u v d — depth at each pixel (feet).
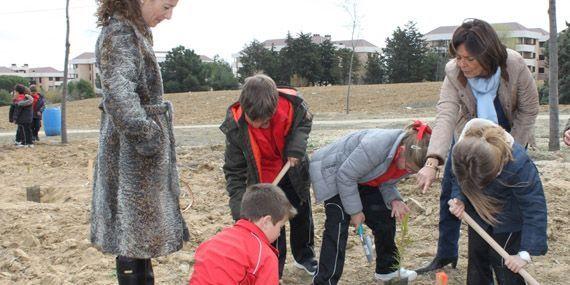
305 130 13.71
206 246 11.13
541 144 40.63
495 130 11.57
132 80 10.84
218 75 187.62
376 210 14.76
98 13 11.11
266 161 14.01
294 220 15.57
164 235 11.52
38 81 359.05
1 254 17.85
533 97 13.78
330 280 14.07
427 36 288.51
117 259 11.94
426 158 12.94
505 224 12.31
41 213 22.18
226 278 10.63
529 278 11.69
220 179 28.37
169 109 11.80
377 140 13.23
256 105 12.28
